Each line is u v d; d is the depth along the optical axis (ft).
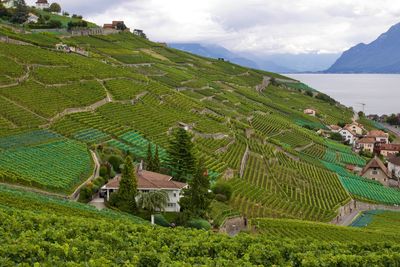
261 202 350.43
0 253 116.67
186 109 542.16
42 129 350.64
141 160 330.13
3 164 265.34
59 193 253.24
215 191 327.88
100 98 458.09
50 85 452.76
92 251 130.82
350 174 534.78
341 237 266.57
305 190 422.00
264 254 146.20
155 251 135.13
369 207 430.20
